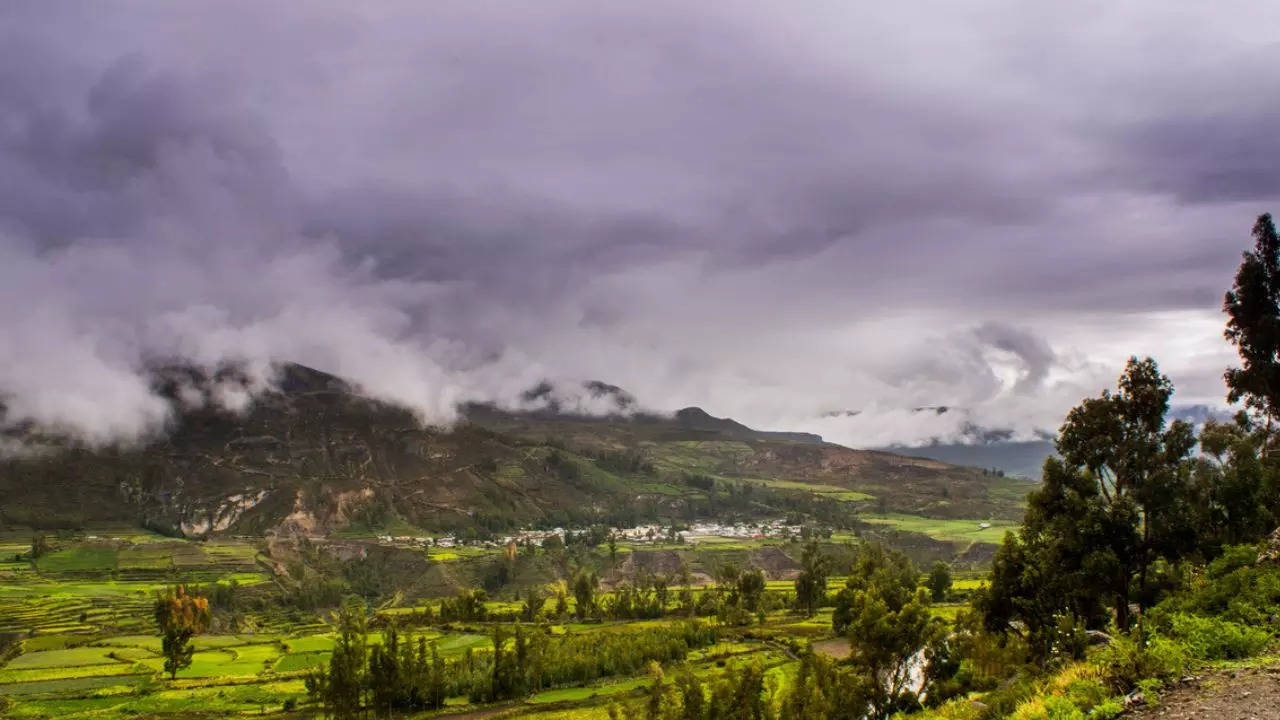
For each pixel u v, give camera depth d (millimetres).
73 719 113625
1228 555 48094
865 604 53781
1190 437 51312
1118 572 49062
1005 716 27328
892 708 51500
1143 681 22500
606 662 125188
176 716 114625
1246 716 18344
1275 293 72688
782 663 118812
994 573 60188
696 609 190500
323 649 167500
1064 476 55344
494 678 118000
